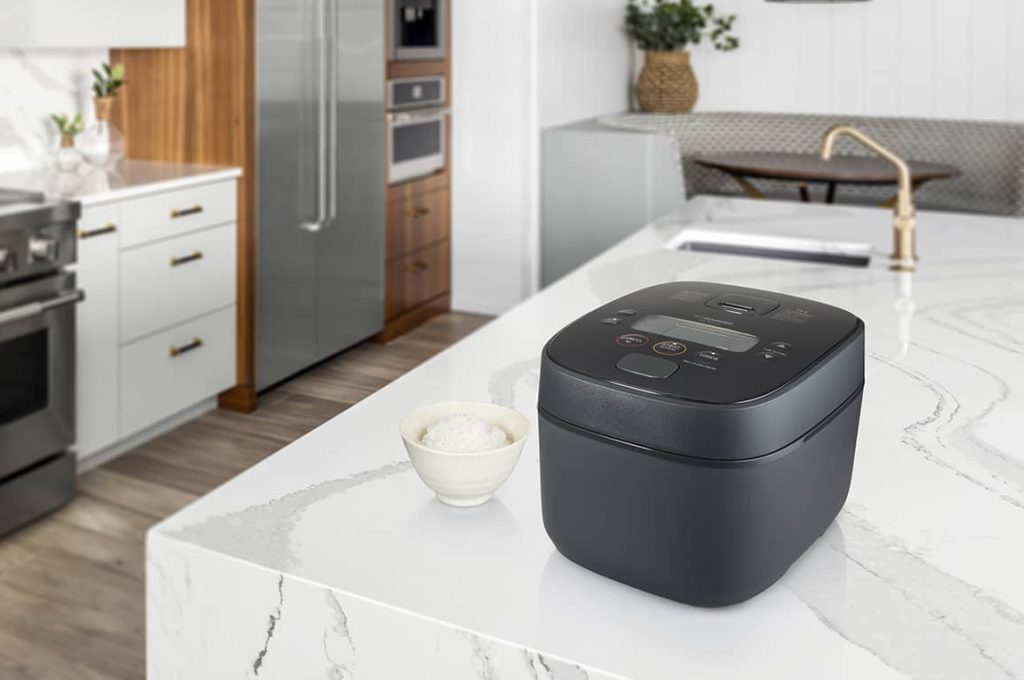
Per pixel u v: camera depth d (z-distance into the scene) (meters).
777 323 0.90
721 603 0.80
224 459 3.07
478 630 0.77
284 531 0.92
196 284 3.32
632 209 4.65
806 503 0.83
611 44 5.44
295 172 3.68
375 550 0.89
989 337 1.65
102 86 3.33
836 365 0.84
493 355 1.49
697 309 0.93
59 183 3.06
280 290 3.67
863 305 1.84
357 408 1.25
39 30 2.96
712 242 2.56
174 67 3.49
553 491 0.85
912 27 5.30
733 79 5.66
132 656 2.11
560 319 1.70
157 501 2.81
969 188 5.15
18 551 2.54
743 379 0.78
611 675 0.72
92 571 2.45
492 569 0.86
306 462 1.08
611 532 0.82
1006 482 1.08
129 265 3.04
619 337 0.86
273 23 3.47
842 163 4.87
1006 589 0.86
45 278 2.65
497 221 4.83
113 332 3.01
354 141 4.00
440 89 4.68
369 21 4.00
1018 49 5.13
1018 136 5.00
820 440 0.83
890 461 1.13
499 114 4.72
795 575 0.87
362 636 0.82
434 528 0.93
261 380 3.61
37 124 3.36
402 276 4.50
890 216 2.78
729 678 0.72
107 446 3.05
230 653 0.88
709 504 0.76
